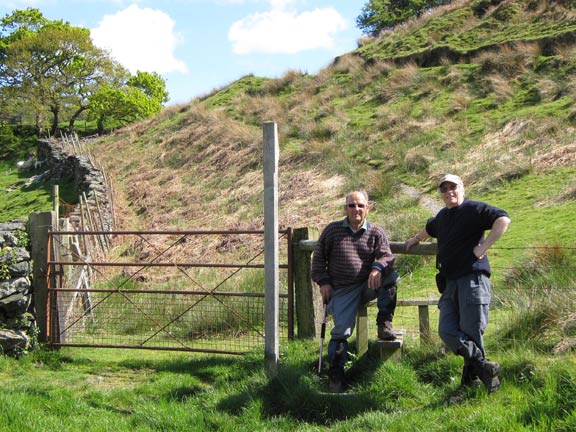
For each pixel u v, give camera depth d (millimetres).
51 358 7707
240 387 6230
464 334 5398
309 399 5766
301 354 6836
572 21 21703
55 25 69812
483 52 22062
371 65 26234
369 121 20375
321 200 15562
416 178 15102
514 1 25547
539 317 6629
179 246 15562
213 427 5492
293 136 21688
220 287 10906
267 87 29844
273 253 6691
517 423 4574
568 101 16047
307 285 7414
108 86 60469
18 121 63656
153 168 25328
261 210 16516
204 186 20766
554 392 4801
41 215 8266
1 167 48031
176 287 11648
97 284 12688
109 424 5457
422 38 26516
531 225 10414
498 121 16578
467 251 5438
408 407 5484
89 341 8805
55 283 8258
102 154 30047
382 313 6199
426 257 10281
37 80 58156
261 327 8922
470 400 5234
